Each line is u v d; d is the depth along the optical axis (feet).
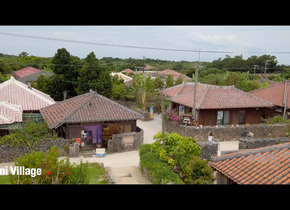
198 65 88.02
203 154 62.39
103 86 128.36
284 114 104.53
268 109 114.83
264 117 116.67
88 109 76.18
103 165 58.44
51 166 36.94
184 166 47.67
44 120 78.59
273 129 90.27
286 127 90.12
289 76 204.44
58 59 131.85
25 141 65.36
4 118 72.49
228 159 39.50
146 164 51.08
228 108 92.99
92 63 129.49
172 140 52.95
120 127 75.61
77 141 71.87
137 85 144.66
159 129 103.91
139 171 56.08
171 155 51.49
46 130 70.79
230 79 145.28
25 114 85.20
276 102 110.22
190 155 50.49
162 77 201.87
